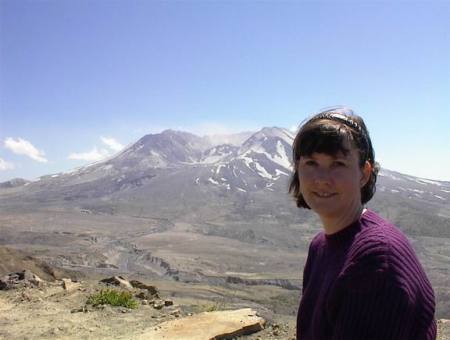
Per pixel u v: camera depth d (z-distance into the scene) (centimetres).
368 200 238
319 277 222
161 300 1203
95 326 965
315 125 219
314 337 212
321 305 210
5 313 1066
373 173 237
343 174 215
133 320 1009
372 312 188
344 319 195
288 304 6097
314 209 222
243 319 940
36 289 1301
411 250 201
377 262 193
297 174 250
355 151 218
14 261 2530
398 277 188
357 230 211
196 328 887
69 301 1180
